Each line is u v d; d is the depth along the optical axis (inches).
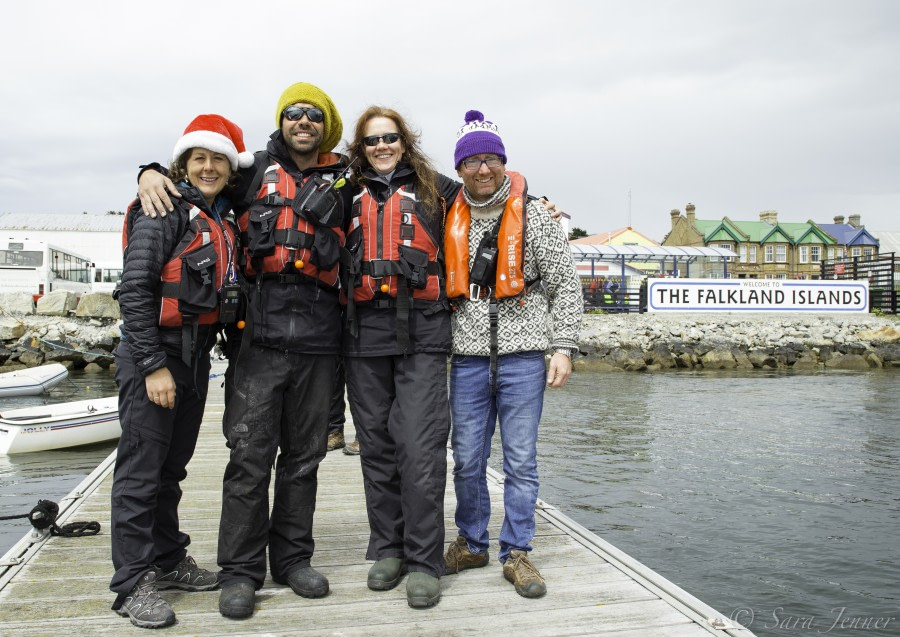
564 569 131.0
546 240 119.4
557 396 636.1
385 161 118.3
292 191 111.5
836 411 537.3
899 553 225.3
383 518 123.5
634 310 1246.3
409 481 115.8
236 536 111.9
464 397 123.4
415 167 119.0
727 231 2217.0
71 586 120.5
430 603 111.8
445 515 171.6
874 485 309.4
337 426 253.3
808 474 329.7
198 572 119.7
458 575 127.5
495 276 118.4
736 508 275.1
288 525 119.0
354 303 117.3
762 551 227.5
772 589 197.9
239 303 110.3
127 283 102.1
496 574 128.1
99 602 113.5
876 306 1305.4
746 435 434.6
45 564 131.6
